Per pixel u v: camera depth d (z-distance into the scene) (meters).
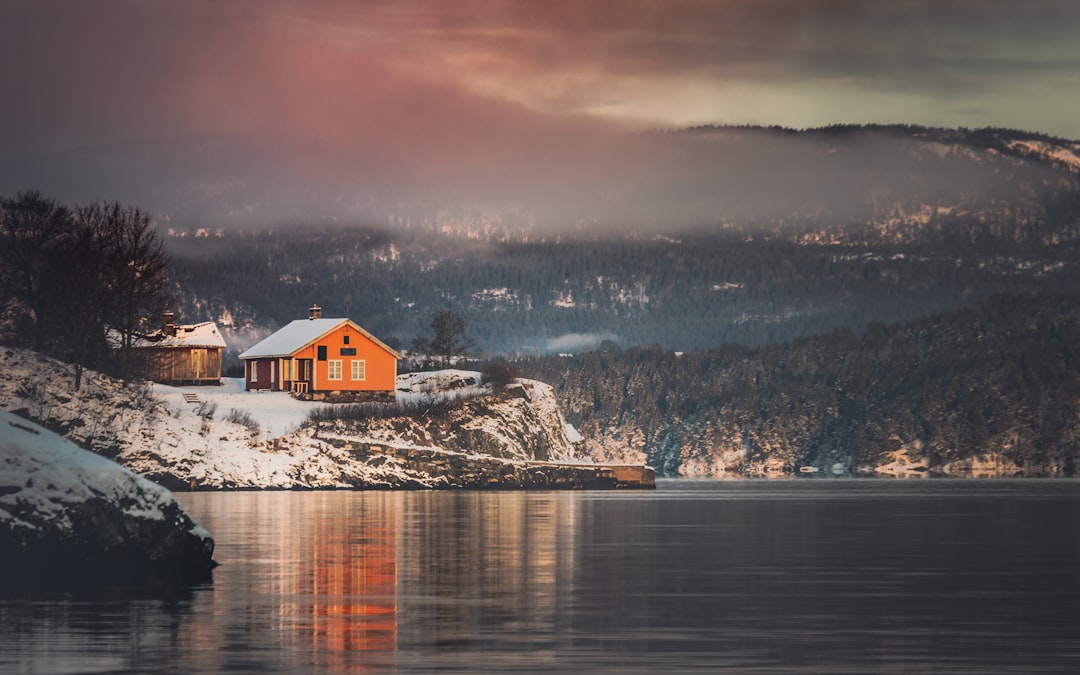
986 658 52.00
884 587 73.81
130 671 48.31
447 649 53.38
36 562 74.12
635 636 56.75
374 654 52.16
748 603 67.06
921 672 49.16
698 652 53.06
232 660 50.62
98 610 63.28
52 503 74.75
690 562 87.31
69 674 47.78
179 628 57.97
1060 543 104.19
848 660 51.44
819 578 78.00
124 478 76.94
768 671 49.34
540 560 87.75
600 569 82.38
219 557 87.88
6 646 53.53
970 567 84.81
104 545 75.44
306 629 57.97
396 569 81.38
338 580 75.38
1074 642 55.59
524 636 56.62
